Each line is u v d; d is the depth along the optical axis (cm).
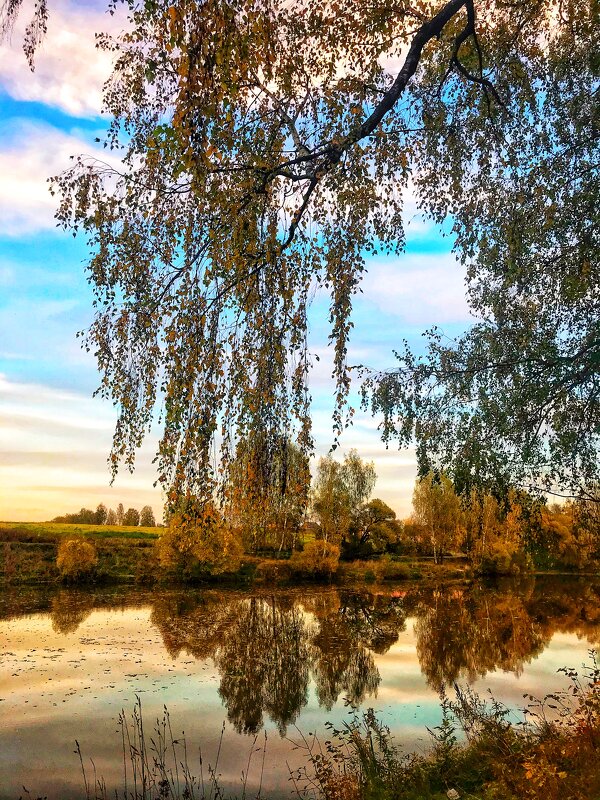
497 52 596
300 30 489
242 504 428
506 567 3866
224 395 427
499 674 1216
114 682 1138
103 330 494
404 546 5031
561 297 601
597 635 1706
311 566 3331
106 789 673
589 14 555
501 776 536
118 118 517
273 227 420
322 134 454
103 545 3162
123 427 479
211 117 334
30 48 404
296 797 639
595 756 493
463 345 652
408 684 1153
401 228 552
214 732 873
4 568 2788
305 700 1048
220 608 2211
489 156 612
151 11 325
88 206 479
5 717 925
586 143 565
